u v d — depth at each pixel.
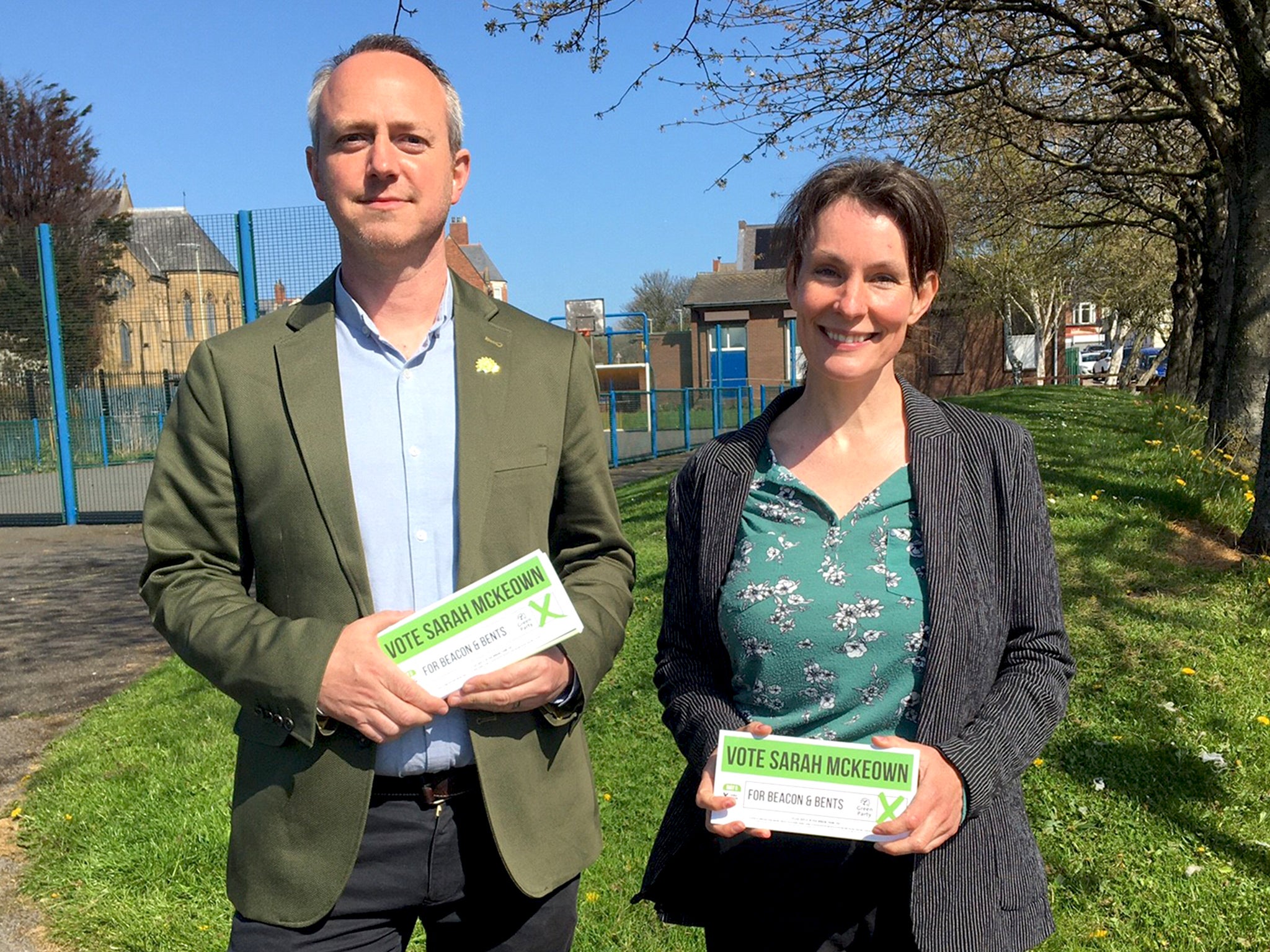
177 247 13.02
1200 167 14.09
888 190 1.85
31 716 5.71
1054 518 6.88
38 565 10.77
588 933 3.24
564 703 2.02
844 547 1.89
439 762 1.95
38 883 3.73
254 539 1.99
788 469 1.97
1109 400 19.52
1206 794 3.74
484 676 1.85
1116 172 13.78
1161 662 4.74
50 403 14.12
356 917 1.98
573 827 2.09
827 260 1.87
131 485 15.42
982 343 36.16
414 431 2.00
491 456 2.00
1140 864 3.39
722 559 1.97
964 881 1.79
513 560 2.00
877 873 1.88
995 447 1.91
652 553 7.77
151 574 2.03
